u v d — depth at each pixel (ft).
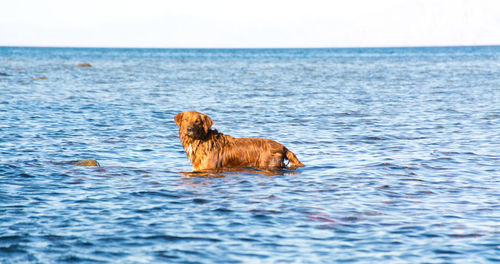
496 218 27.81
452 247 23.73
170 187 34.55
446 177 37.58
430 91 121.60
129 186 34.78
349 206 30.12
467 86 135.95
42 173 37.99
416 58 425.28
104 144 51.83
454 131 60.90
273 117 75.41
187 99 103.30
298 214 28.55
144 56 504.84
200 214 28.50
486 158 44.47
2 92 109.50
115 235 25.02
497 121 68.90
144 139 55.52
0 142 51.19
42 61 324.39
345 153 47.62
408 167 40.91
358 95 112.57
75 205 29.96
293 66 285.84
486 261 22.17
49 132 58.59
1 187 33.60
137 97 106.01
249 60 400.88
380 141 54.44
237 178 37.11
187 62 349.20
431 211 29.17
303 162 43.39
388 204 30.55
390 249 23.54
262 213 28.71
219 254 22.89
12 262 21.65
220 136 40.22
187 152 40.16
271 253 23.07
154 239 24.57
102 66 270.05
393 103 94.99
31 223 26.55
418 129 62.90
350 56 521.65
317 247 23.77
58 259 22.06
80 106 86.74
